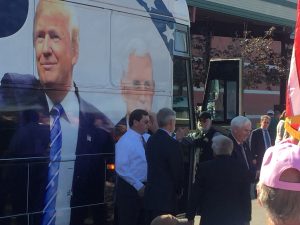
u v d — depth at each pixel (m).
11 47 5.23
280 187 2.00
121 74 6.46
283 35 22.94
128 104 6.55
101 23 6.20
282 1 20.38
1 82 5.11
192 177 7.59
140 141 6.11
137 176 6.02
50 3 5.63
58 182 5.65
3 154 5.11
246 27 20.19
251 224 8.44
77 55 5.90
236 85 9.39
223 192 5.10
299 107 2.95
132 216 6.15
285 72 20.41
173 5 7.40
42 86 5.51
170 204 5.78
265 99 27.88
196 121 8.20
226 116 9.54
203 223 5.16
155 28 7.02
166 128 5.90
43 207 5.47
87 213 5.99
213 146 5.27
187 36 7.66
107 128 6.25
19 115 5.26
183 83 7.59
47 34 5.58
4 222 5.08
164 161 5.80
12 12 5.24
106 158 6.23
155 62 7.00
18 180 5.23
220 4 17.14
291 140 2.67
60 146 5.68
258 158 10.50
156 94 7.00
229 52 19.66
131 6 6.62
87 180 6.00
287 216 1.98
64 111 5.73
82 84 5.95
